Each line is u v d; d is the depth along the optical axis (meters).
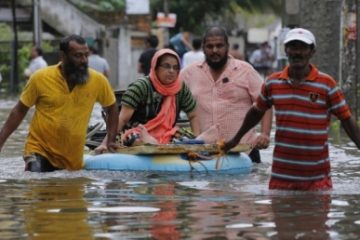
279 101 14.75
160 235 11.42
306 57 14.51
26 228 11.94
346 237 11.29
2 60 63.12
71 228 11.89
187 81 20.11
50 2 66.69
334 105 14.66
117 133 19.03
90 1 76.88
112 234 11.50
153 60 19.22
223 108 19.78
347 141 24.36
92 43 44.38
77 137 18.19
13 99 49.75
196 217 12.57
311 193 14.64
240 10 98.75
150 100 19.19
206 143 18.84
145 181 16.56
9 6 63.22
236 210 13.12
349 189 15.09
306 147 14.72
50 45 65.75
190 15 91.94
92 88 18.30
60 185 16.03
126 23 70.38
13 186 15.93
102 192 15.10
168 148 18.06
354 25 30.09
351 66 30.17
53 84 18.14
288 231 11.62
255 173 17.81
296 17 35.78
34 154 18.12
